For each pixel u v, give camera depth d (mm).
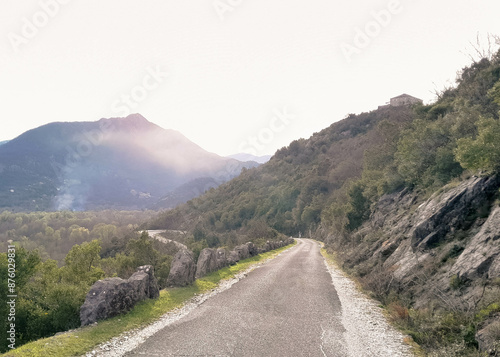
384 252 15891
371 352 6645
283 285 14391
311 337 7469
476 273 7969
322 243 59594
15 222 143750
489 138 9969
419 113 34062
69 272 13055
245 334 7551
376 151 39562
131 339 7055
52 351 6039
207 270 16812
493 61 24719
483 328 6156
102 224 140500
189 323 8391
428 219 12164
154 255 19500
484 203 10352
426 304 9055
